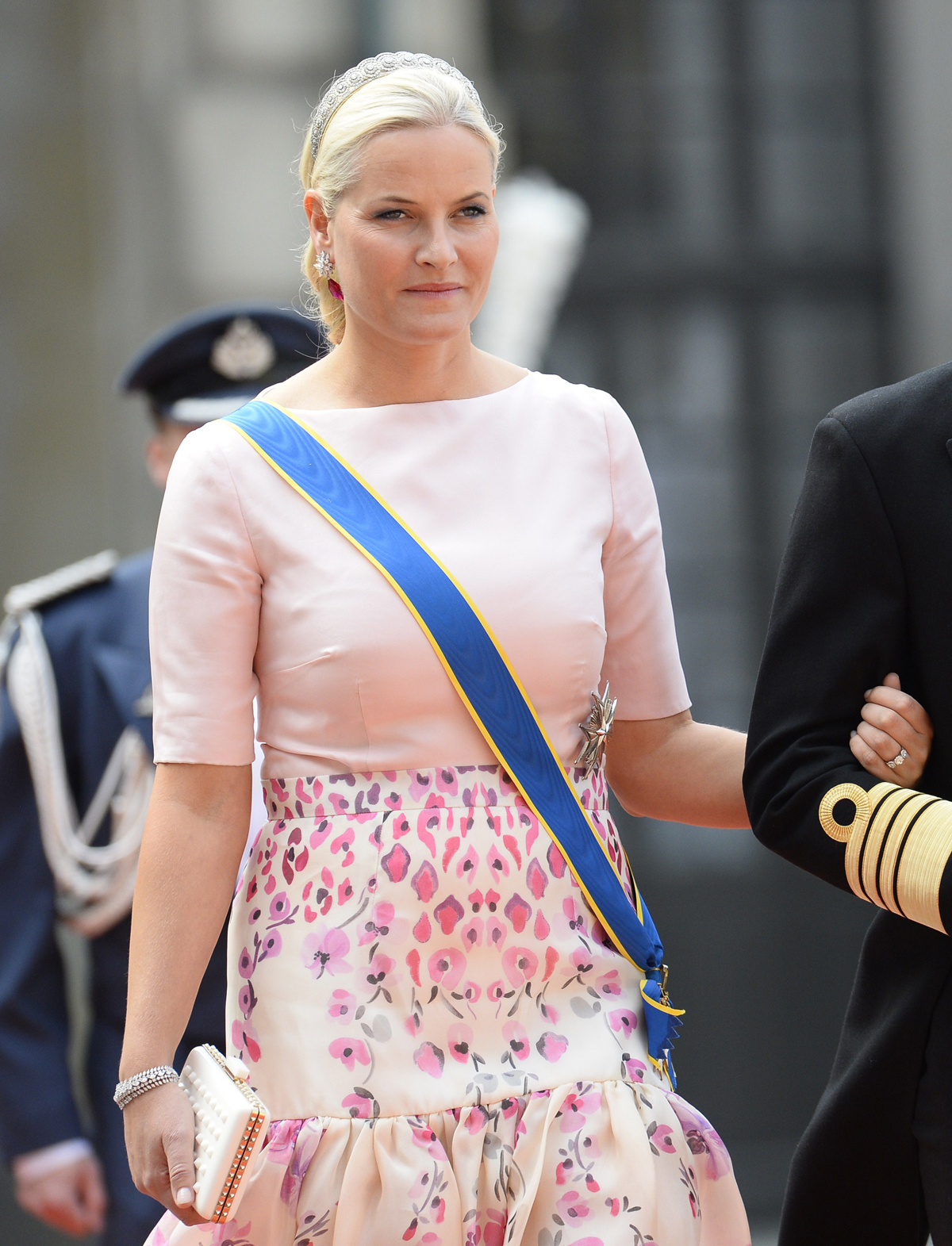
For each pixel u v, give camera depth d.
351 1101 8.45
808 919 26.73
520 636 8.76
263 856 8.90
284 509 8.78
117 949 13.98
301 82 25.89
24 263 25.42
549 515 9.01
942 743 8.34
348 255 8.78
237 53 25.77
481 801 8.70
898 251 28.48
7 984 14.16
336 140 8.77
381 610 8.63
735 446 28.23
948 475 8.34
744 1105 26.36
